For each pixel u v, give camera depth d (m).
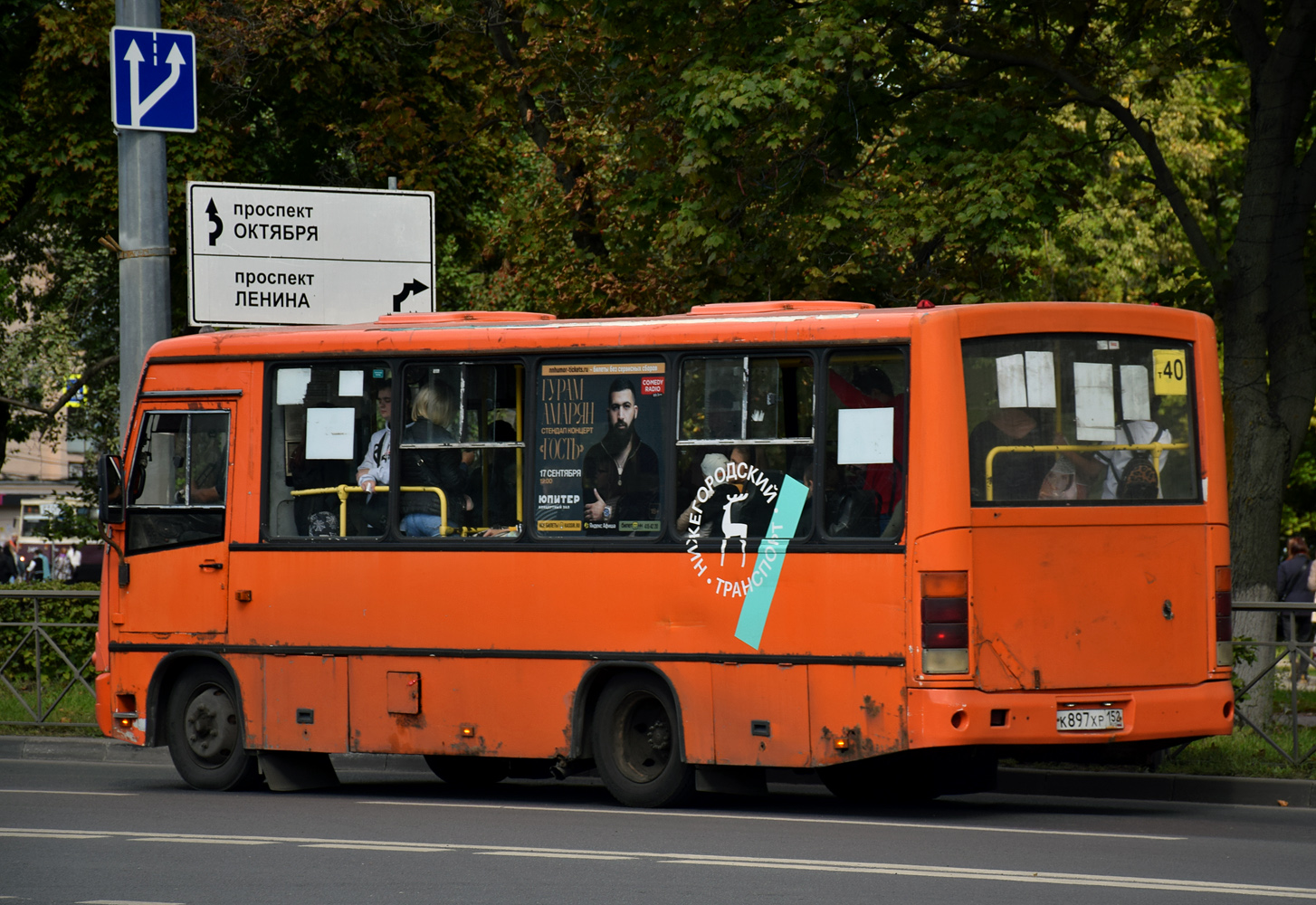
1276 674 23.77
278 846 16.66
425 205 30.34
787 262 31.94
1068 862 15.42
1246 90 65.94
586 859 15.65
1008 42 32.62
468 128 48.00
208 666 23.31
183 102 28.08
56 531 63.12
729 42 30.75
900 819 19.25
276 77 50.91
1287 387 29.48
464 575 21.16
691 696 19.67
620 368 20.44
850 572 18.75
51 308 66.31
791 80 29.14
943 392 18.42
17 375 65.81
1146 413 19.55
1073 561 18.81
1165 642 19.25
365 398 22.14
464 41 48.09
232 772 23.09
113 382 66.88
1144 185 64.19
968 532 18.30
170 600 23.38
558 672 20.48
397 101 49.00
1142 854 15.95
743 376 19.70
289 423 22.66
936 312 18.59
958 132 30.61
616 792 20.31
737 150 30.36
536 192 44.19
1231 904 13.05
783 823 18.69
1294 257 29.62
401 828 18.23
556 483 20.73
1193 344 19.89
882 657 18.50
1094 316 19.23
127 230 27.97
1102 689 18.84
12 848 16.61
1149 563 19.23
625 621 20.09
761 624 19.25
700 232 30.72
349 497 22.14
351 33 50.22
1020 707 18.33
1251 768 22.66
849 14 29.53
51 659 31.59
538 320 22.47
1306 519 75.00
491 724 20.91
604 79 38.09
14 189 50.78
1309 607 23.48
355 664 21.86
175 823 18.88
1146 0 33.06
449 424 21.52
